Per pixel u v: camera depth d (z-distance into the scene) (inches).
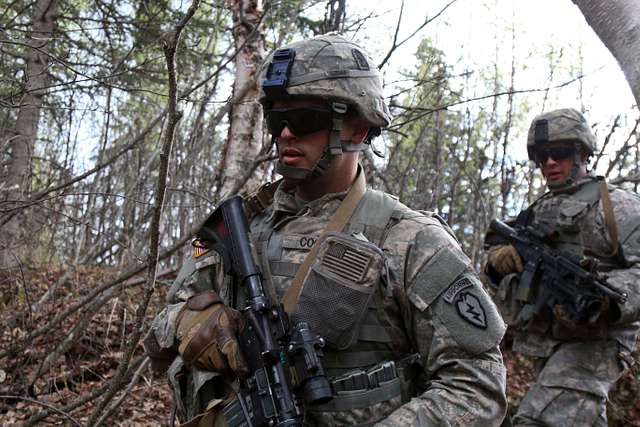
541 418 137.7
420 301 65.6
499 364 65.7
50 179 213.8
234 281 73.1
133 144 147.9
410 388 69.5
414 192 314.5
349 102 70.0
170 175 213.5
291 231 71.8
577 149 152.8
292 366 63.5
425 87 272.1
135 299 225.1
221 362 68.1
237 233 72.0
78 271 229.3
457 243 70.3
